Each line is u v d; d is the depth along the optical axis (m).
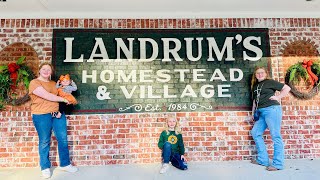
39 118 4.94
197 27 6.19
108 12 6.09
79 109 5.85
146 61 6.05
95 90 5.92
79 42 6.04
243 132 5.92
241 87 6.05
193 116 5.93
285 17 6.30
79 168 5.47
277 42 6.22
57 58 5.96
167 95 5.97
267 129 5.95
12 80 5.82
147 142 5.83
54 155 5.68
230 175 4.93
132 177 4.93
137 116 5.89
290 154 5.92
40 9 5.91
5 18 6.04
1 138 5.69
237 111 5.98
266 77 5.77
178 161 5.22
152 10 6.06
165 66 6.05
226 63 6.11
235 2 5.82
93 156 5.75
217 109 5.97
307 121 6.01
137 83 5.98
